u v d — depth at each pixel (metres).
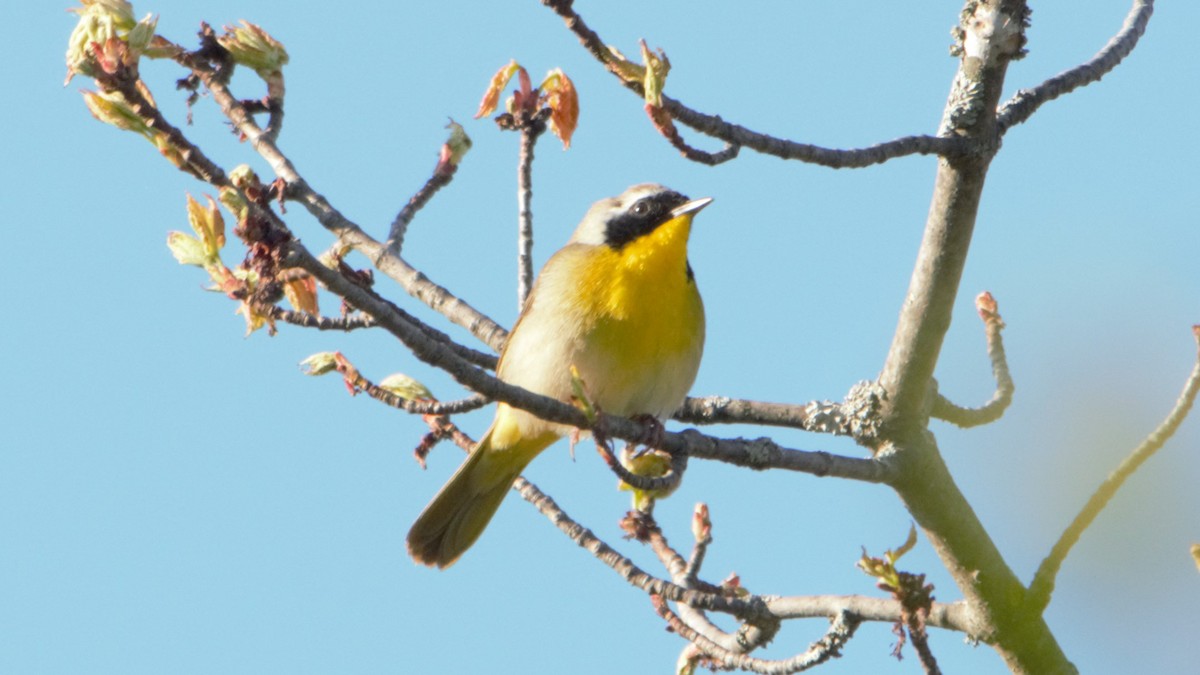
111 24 8.26
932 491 10.20
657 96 8.53
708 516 10.87
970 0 9.81
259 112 11.09
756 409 11.45
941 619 10.40
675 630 10.36
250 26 10.86
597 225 11.82
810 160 9.16
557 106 11.84
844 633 9.72
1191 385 9.70
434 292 11.97
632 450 11.13
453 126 11.89
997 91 9.77
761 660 10.05
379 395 9.57
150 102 8.29
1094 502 9.87
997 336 11.02
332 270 8.13
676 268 11.38
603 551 10.63
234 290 8.76
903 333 10.31
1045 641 10.01
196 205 8.78
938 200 9.98
